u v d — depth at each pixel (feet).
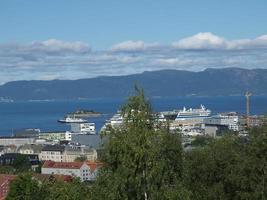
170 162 160.04
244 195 175.42
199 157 191.83
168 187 139.95
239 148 193.26
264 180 175.32
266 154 178.29
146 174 136.05
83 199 155.33
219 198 185.06
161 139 143.13
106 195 137.80
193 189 187.52
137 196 137.28
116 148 137.28
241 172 177.58
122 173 135.85
